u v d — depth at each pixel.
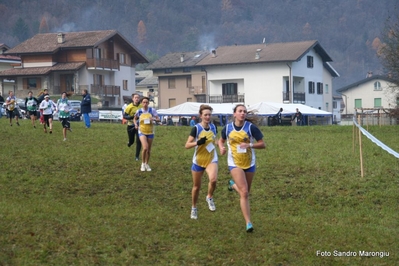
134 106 19.33
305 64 75.50
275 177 16.67
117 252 9.48
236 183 10.56
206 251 9.79
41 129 28.22
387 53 49.88
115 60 71.69
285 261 9.64
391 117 46.66
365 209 13.95
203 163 11.57
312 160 18.73
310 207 14.07
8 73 68.62
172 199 14.65
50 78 68.62
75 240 9.80
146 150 16.94
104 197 14.56
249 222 10.59
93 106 66.00
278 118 51.41
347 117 75.62
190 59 80.81
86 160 18.73
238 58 74.88
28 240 9.62
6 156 19.17
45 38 71.19
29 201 13.54
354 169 17.38
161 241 10.16
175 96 81.25
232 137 10.54
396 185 15.81
